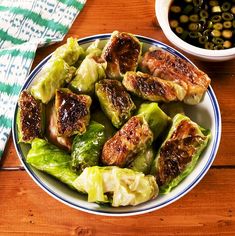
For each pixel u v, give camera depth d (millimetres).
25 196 506
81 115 477
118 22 599
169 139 477
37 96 498
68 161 480
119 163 464
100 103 497
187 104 521
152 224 492
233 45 559
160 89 496
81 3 608
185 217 495
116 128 498
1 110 551
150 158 479
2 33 595
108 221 493
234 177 513
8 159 525
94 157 474
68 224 493
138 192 454
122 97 490
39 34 600
